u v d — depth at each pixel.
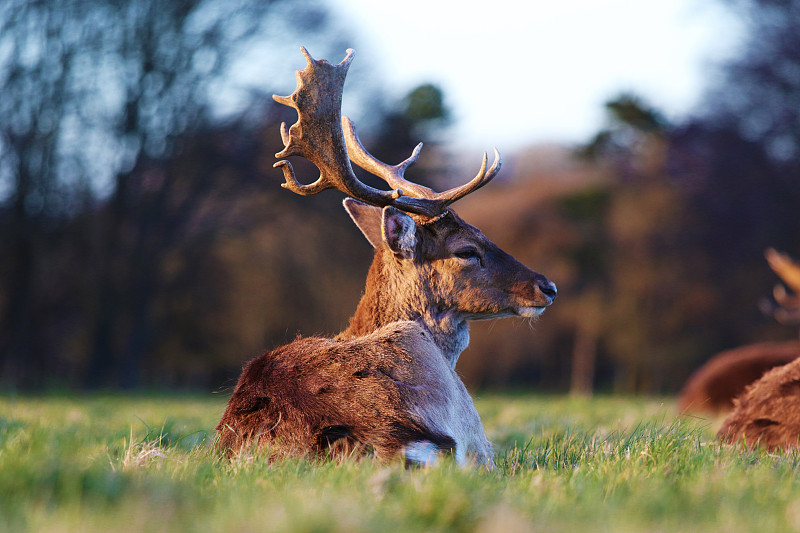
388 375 6.86
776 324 53.31
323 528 3.82
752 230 52.12
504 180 73.69
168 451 6.77
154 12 37.47
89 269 39.16
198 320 46.38
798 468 6.73
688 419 9.83
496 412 17.11
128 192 38.56
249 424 6.68
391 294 8.57
